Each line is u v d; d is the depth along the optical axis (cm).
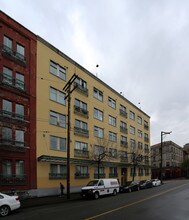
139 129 6988
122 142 5816
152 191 3719
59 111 3766
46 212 1886
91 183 3166
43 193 3300
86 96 4531
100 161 4294
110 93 5447
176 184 5528
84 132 4344
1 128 2834
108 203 2355
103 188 3156
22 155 3062
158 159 11400
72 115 4066
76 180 4031
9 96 2975
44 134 3444
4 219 1642
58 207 2192
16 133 3025
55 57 3803
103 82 5156
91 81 4734
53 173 3522
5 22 3042
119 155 5581
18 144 3017
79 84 4353
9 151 2903
